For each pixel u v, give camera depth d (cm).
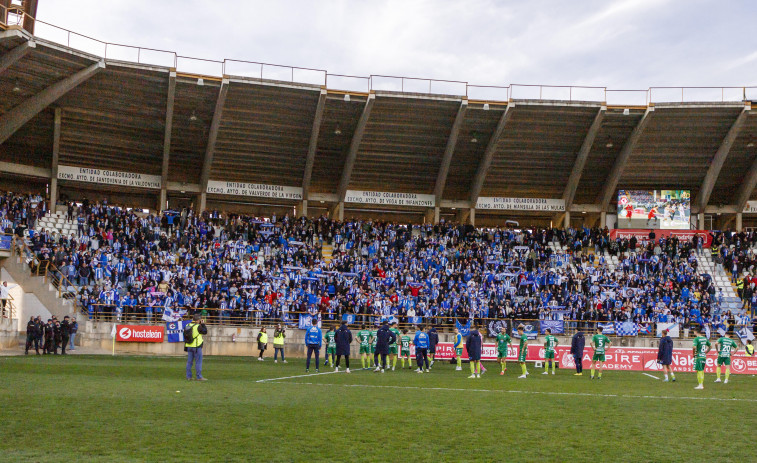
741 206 5766
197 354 2144
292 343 4225
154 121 4859
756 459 1059
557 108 4981
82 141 4950
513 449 1112
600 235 5578
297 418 1371
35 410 1395
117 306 3934
